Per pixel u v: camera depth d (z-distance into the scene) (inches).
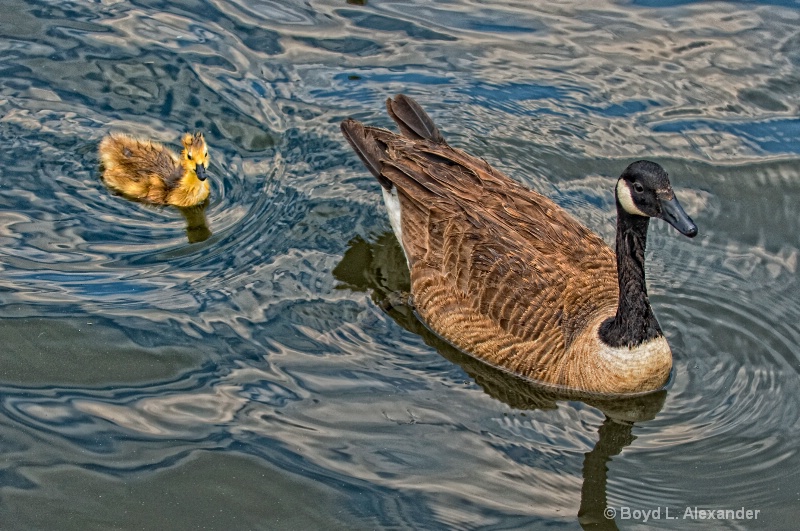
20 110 529.7
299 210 486.9
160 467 350.0
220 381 386.9
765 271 452.8
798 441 369.7
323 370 396.5
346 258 459.8
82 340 401.7
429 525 331.0
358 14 592.7
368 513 335.3
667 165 506.3
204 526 329.7
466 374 403.5
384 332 421.7
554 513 338.6
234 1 594.6
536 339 396.5
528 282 401.4
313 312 426.9
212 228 475.5
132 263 449.4
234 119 534.3
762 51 567.5
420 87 550.9
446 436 368.8
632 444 372.2
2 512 331.0
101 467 349.1
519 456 362.9
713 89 545.3
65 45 565.6
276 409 375.9
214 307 423.8
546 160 510.9
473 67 563.8
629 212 370.3
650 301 438.6
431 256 426.3
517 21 591.5
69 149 514.0
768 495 347.3
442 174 439.2
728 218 480.4
